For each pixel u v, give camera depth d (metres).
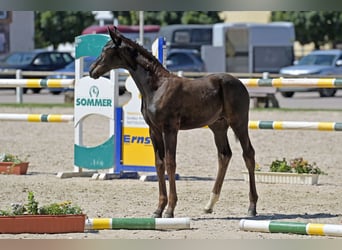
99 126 24.61
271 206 12.51
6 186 14.21
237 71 45.53
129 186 14.48
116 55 11.23
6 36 46.12
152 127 11.20
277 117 25.55
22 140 21.27
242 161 17.98
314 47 68.06
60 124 25.20
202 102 11.18
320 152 19.34
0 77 39.28
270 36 45.66
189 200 13.04
